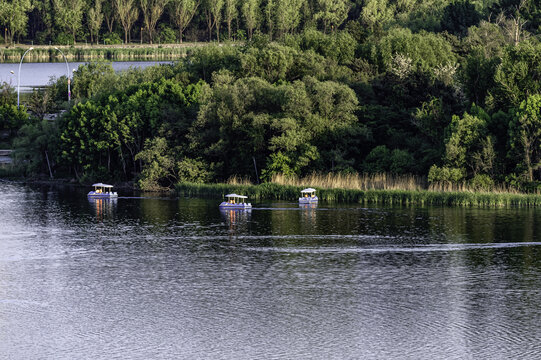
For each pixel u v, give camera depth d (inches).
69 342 3046.3
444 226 5128.0
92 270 4084.6
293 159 6727.4
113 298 3590.1
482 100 7126.0
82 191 6978.4
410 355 2906.0
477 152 6220.5
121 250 4534.9
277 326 3216.0
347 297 3602.4
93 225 5280.5
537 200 5831.7
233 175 7017.7
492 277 3932.1
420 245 4618.6
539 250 4475.9
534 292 3668.8
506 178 6136.8
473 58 7219.5
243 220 5428.2
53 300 3563.0
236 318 3309.5
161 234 4977.9
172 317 3326.8
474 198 5900.6
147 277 3946.9
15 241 4771.2
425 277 3937.0
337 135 6865.2
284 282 3855.8
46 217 5585.6
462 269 4087.1
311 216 5541.3
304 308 3442.4
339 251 4488.2
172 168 7032.5
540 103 6087.6
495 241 4692.4
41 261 4276.6
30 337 3100.4
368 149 7121.1
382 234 4916.3
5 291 3703.3
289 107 6825.8
